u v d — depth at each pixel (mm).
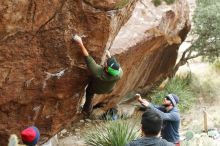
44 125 6305
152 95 13766
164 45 11820
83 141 10500
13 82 5500
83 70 5812
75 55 5613
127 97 13031
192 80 15477
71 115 6473
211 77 16000
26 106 5895
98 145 8789
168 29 11352
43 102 5969
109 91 6059
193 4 17641
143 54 10562
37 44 5316
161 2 10938
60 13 5215
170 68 14781
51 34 5320
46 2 5051
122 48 8828
